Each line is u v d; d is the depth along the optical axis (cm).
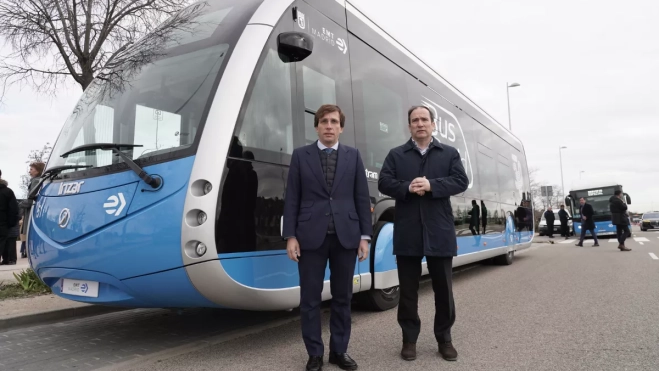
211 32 404
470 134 855
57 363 370
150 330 474
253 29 387
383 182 358
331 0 495
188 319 520
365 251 340
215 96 354
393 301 556
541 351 369
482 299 604
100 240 352
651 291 616
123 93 409
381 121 558
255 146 361
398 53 630
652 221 3816
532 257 1226
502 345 388
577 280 742
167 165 343
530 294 627
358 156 348
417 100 662
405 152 363
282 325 484
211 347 405
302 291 329
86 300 377
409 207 353
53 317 524
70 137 430
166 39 428
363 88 529
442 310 356
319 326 330
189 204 325
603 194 2330
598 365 334
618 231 1364
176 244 325
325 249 330
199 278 323
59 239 376
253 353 383
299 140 409
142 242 335
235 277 334
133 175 352
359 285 476
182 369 346
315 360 324
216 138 337
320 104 448
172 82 385
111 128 398
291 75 411
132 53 443
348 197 336
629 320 461
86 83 804
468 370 329
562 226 2442
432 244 342
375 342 407
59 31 805
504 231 977
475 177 843
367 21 564
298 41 392
